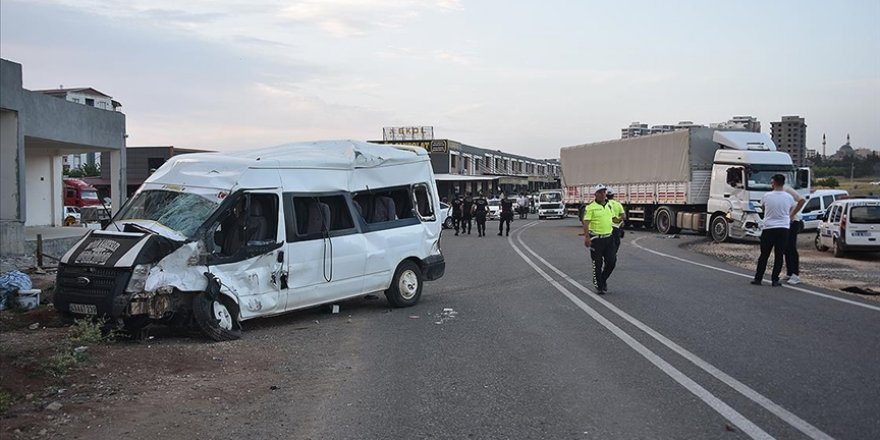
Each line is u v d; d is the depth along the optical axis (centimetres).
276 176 1004
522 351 846
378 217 1165
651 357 795
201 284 898
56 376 716
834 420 572
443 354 842
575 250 2352
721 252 2338
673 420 579
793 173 2697
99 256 874
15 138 1769
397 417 608
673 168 3128
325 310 1135
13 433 559
